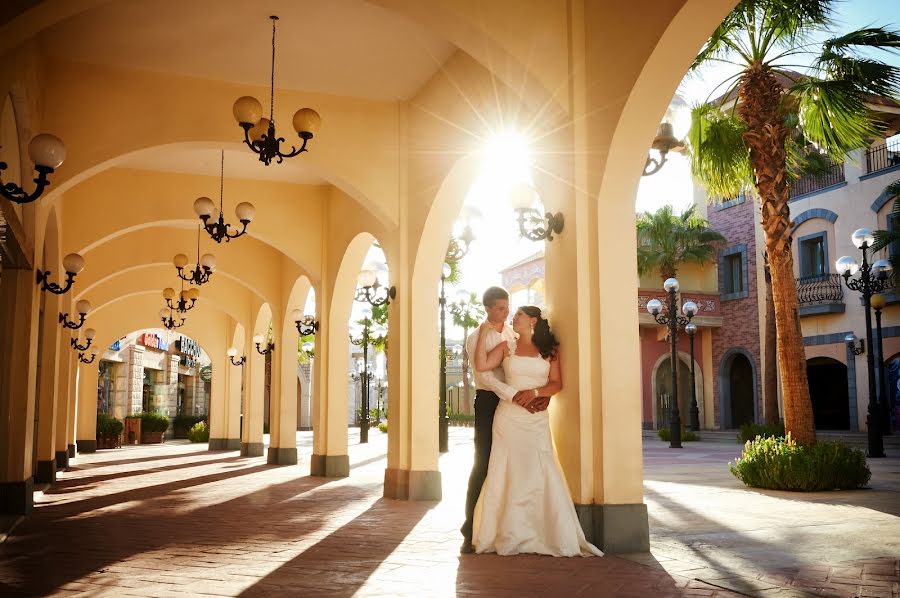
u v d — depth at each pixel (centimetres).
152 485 1171
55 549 611
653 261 2961
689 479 1101
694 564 507
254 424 1984
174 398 3488
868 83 1037
